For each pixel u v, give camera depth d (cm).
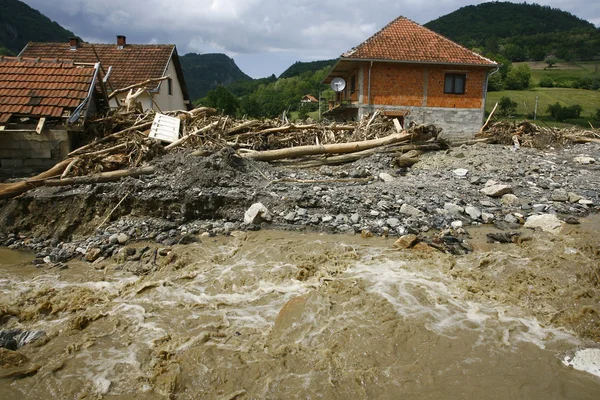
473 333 485
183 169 918
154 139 1060
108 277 634
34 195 812
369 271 635
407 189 993
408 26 2664
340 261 669
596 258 658
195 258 688
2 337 474
